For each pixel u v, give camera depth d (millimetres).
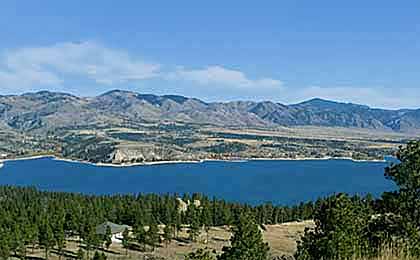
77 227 146125
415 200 33688
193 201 173875
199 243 144250
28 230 125375
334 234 32656
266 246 59531
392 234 32406
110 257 125562
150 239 133250
